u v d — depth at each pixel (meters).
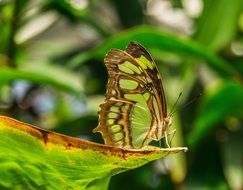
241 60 0.67
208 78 0.68
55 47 0.71
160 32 0.54
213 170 0.62
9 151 0.38
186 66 0.65
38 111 0.72
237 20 0.65
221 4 0.65
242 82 0.59
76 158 0.37
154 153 0.37
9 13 0.66
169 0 0.73
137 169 0.65
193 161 0.62
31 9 0.65
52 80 0.55
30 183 0.39
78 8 0.69
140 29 0.54
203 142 0.63
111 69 0.45
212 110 0.58
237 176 0.62
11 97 0.68
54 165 0.38
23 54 0.70
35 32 0.72
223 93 0.56
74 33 0.77
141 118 0.46
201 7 0.67
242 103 0.57
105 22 0.72
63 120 0.74
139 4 0.72
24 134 0.37
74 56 0.69
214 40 0.65
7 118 0.37
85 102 0.58
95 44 0.71
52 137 0.37
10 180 0.39
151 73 0.45
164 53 0.59
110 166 0.38
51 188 0.39
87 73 0.69
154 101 0.46
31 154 0.38
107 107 0.46
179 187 0.62
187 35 0.71
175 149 0.37
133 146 0.46
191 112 0.65
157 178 0.65
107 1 0.74
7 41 0.65
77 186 0.39
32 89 0.70
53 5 0.68
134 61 0.45
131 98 0.46
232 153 0.64
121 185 0.65
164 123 0.46
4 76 0.54
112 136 0.46
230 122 0.66
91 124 0.66
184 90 0.65
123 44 0.55
